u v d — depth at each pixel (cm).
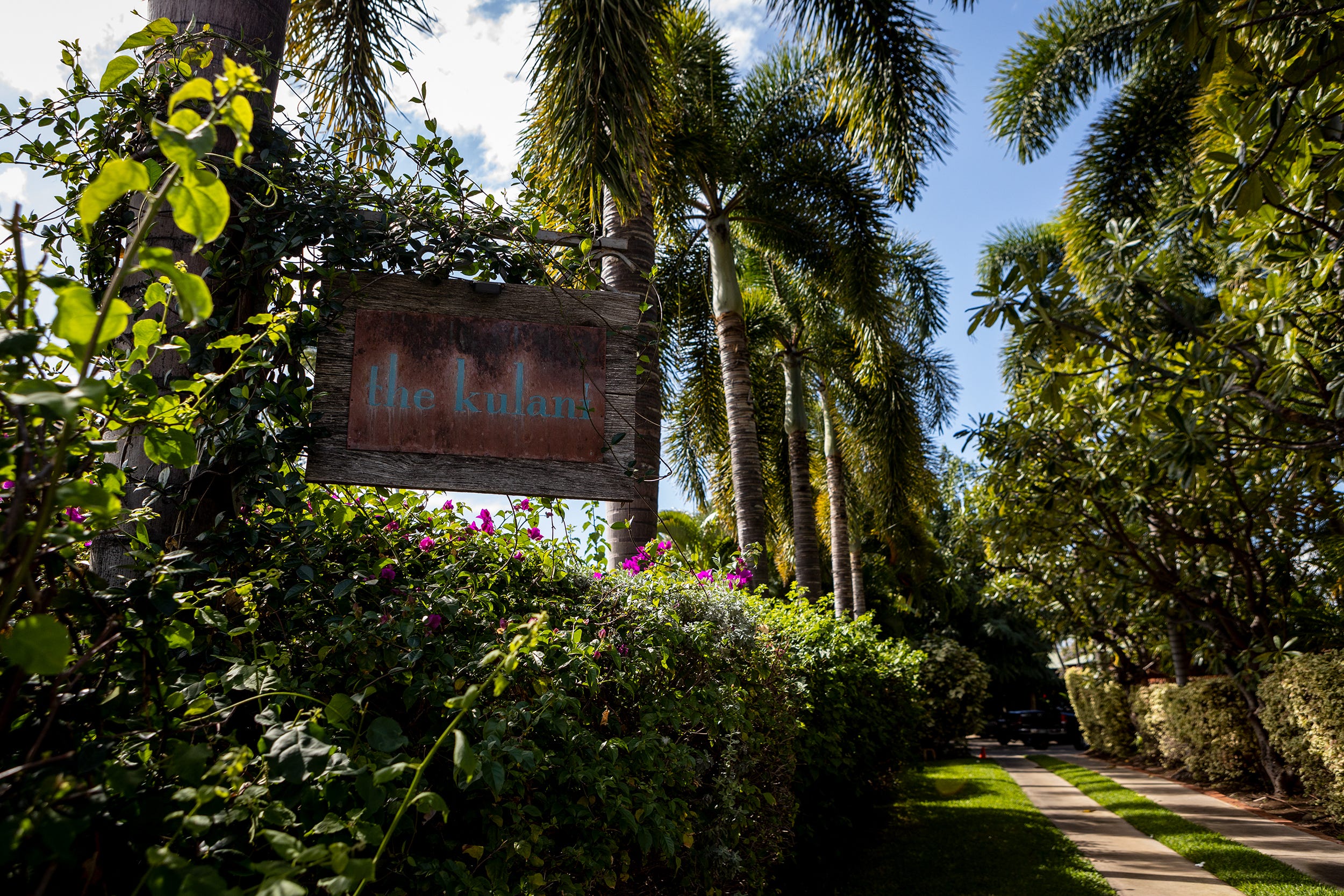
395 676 216
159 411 166
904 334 1520
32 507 128
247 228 266
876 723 827
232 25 278
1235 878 587
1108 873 634
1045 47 1303
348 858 129
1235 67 370
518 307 289
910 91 837
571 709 259
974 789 1215
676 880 334
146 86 267
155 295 166
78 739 145
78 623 158
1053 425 909
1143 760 1501
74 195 262
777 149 1134
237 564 221
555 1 528
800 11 821
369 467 266
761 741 417
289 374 262
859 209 1130
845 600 1636
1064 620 1553
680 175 1021
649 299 321
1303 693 803
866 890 614
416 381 275
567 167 514
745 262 1506
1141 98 1247
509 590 293
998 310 580
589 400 288
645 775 301
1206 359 570
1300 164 465
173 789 145
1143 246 694
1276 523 969
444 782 222
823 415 1716
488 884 213
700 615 388
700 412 1234
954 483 2102
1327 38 350
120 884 130
